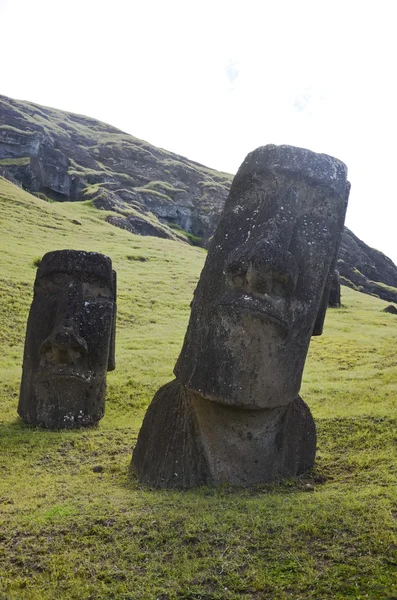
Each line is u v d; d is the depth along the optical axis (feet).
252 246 18.90
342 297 102.12
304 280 19.56
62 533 15.53
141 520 15.83
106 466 22.95
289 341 19.25
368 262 194.49
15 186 129.70
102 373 30.66
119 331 57.26
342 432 24.39
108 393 36.55
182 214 207.62
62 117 278.05
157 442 20.53
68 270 30.30
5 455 24.58
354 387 35.60
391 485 17.42
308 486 19.12
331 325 68.54
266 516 15.67
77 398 29.71
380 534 13.82
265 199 19.98
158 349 50.19
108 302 31.17
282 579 12.48
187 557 13.75
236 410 19.26
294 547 13.76
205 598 12.14
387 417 25.46
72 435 27.55
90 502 17.74
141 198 193.67
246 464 19.76
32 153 176.76
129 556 14.03
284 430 20.48
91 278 30.63
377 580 12.03
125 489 19.51
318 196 20.12
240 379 18.60
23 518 16.66
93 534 15.31
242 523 15.28
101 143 251.39
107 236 110.22
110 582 13.00
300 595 11.87
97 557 14.08
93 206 153.58
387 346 54.60
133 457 21.70
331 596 11.69
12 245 81.82
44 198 156.46
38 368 29.86
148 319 62.90
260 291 18.66
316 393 34.65
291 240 19.48
